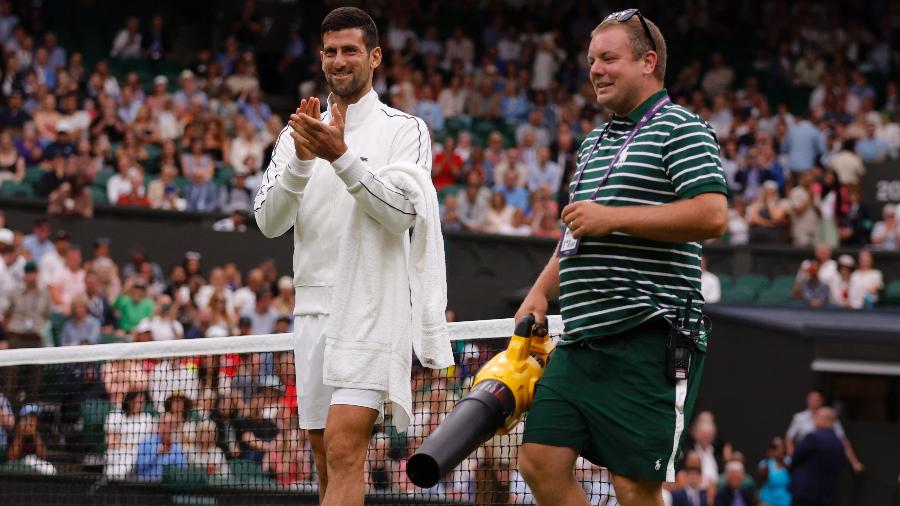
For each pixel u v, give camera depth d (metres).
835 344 49.56
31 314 46.97
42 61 67.75
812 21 88.50
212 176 60.81
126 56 75.12
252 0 80.19
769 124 75.69
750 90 79.06
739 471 41.91
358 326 15.19
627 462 14.23
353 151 15.71
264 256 57.25
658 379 14.14
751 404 51.50
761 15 90.38
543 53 78.88
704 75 86.44
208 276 56.75
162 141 63.44
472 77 76.69
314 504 22.91
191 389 25.75
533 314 15.31
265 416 24.98
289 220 15.62
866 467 49.34
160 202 58.44
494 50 79.81
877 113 77.94
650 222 13.51
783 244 64.44
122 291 50.03
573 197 14.68
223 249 56.97
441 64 79.00
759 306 55.41
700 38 88.88
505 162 64.56
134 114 65.50
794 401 50.25
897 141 76.25
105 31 78.06
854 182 69.94
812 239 65.50
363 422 15.16
